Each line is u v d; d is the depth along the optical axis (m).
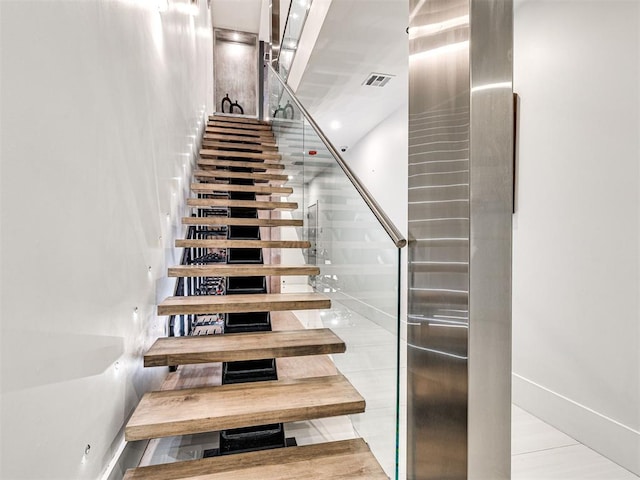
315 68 4.12
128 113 1.66
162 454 1.80
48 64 0.97
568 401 2.26
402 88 4.53
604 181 2.07
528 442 2.18
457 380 1.20
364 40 3.58
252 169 4.19
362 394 1.77
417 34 1.41
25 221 0.86
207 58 6.14
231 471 1.39
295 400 1.61
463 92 1.17
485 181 1.17
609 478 1.86
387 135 5.41
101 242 1.31
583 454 2.06
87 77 1.21
